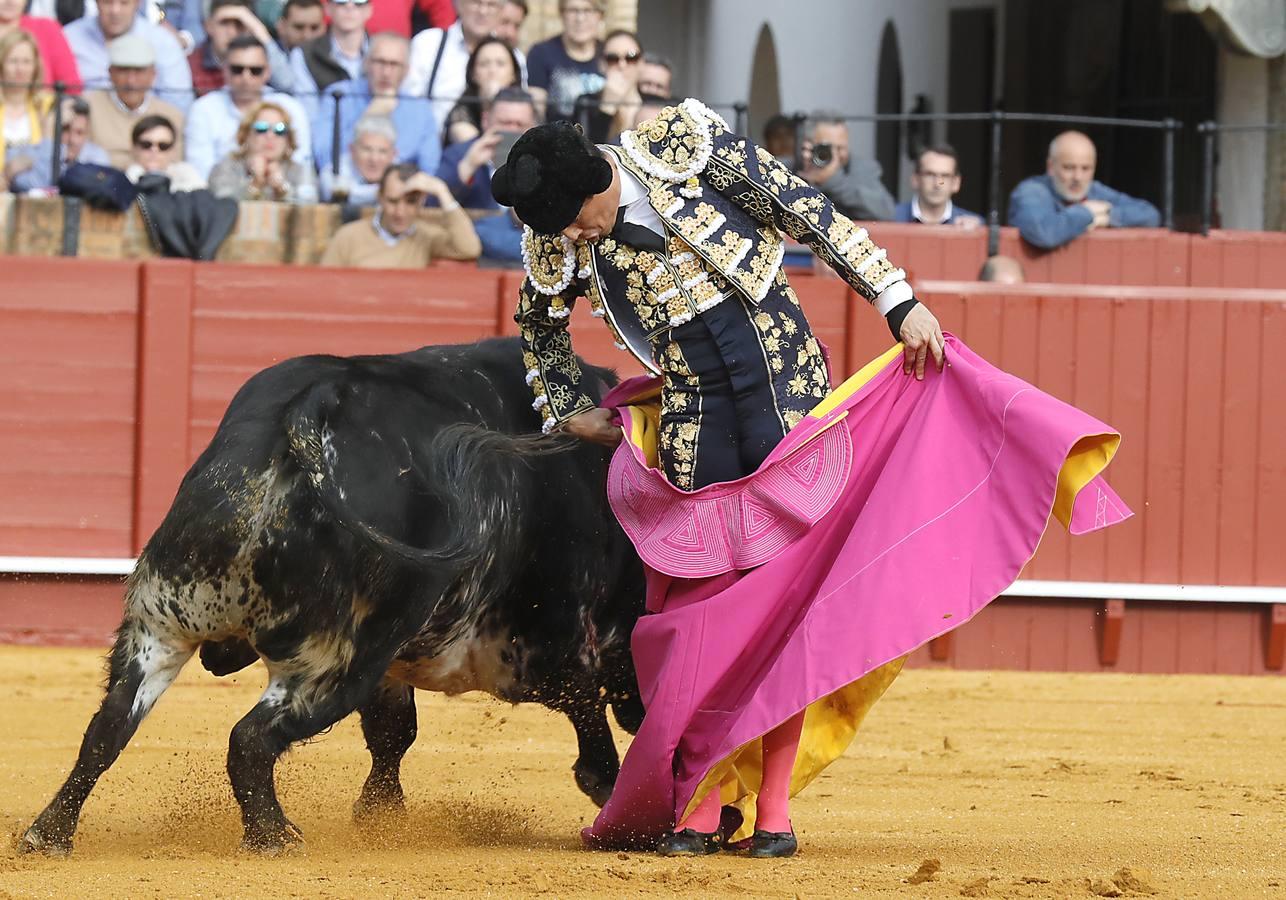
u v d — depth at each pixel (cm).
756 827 1116
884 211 2825
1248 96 3388
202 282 2528
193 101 2784
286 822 1059
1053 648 2633
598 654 1246
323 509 1026
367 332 2542
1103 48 3875
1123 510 1049
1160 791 1572
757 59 4538
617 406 1134
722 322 1064
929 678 2492
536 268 1101
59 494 2517
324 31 2833
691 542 1082
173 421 2525
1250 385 2644
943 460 1073
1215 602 2645
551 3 3188
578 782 1314
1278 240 2862
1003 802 1487
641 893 973
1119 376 2625
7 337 2506
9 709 1947
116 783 1467
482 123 2788
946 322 2597
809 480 1076
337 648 1048
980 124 4234
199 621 1034
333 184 2714
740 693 1090
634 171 1055
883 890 997
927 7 4300
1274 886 1048
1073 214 2808
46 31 2747
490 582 1146
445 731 1889
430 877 1004
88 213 2572
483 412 1148
